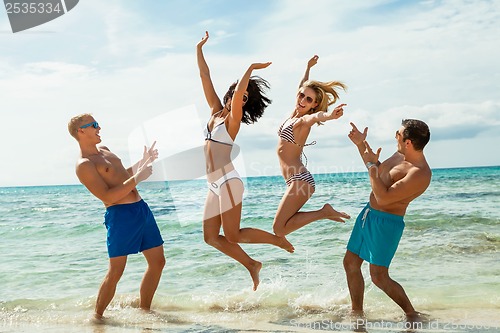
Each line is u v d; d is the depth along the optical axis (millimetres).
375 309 5445
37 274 7504
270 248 8836
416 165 4969
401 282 6375
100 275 7367
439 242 8789
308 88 5449
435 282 6324
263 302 5848
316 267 7359
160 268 5691
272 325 4926
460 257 7719
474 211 12883
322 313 5348
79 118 5414
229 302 5879
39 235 11719
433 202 15852
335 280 6648
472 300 5539
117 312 5562
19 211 18984
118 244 5379
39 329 4898
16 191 50969
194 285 6668
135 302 5957
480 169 55438
